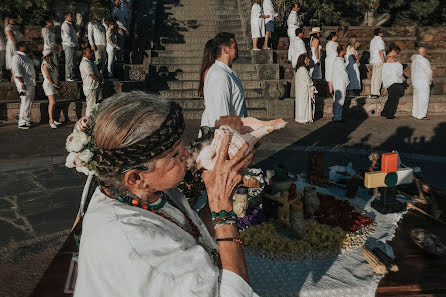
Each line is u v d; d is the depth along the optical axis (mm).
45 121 11289
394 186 3814
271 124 1108
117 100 924
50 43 11977
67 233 4680
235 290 949
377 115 12266
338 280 2748
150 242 901
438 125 10859
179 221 1105
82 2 14586
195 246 955
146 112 896
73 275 2170
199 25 16047
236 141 1051
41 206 5480
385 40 16062
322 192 4465
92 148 928
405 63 15281
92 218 950
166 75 13602
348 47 12922
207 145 1060
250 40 15219
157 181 974
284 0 17078
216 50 3396
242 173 1077
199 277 893
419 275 2809
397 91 11703
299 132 10047
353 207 3863
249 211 3771
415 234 3299
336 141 9195
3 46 12469
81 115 11453
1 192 6023
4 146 8703
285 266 2934
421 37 17234
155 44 14820
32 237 4578
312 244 3184
